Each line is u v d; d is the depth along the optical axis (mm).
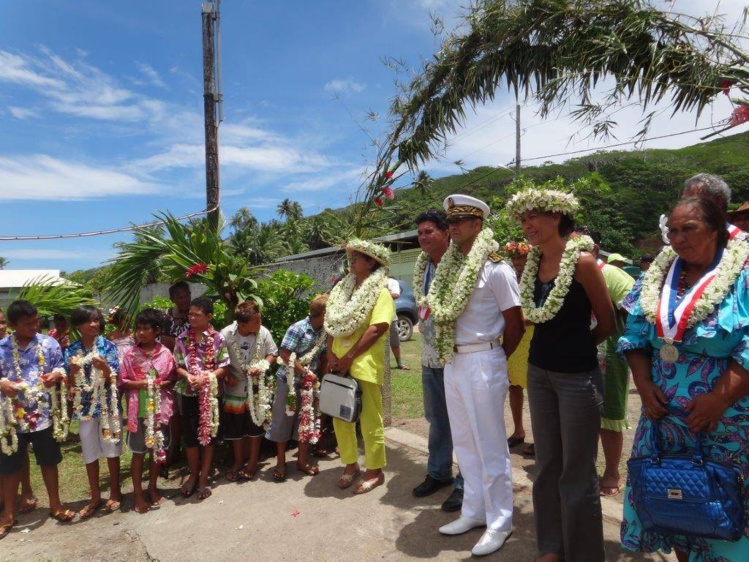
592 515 2613
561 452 2781
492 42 3873
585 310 2623
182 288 5266
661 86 3248
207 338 4336
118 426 4090
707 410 2074
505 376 3229
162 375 4117
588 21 3428
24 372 3936
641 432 2369
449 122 4484
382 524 3537
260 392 4441
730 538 2000
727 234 2270
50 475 3988
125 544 3578
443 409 3873
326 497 4055
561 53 3555
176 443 4926
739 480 2066
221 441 5352
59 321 6387
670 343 2193
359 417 4172
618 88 3256
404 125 4730
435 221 3641
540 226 2691
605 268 3701
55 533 3791
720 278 2117
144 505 4055
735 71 2924
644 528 2236
